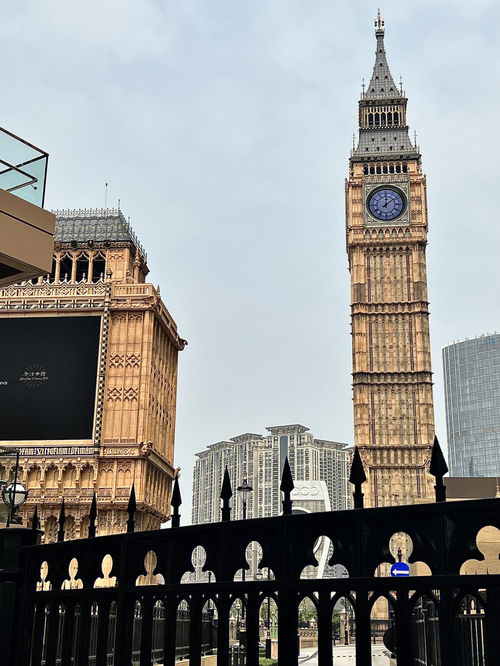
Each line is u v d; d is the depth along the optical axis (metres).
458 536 5.96
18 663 9.57
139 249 81.19
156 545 8.05
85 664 8.55
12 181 22.14
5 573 9.81
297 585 6.72
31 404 65.44
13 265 22.16
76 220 78.75
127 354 67.69
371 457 130.62
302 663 55.28
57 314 67.62
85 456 64.31
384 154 145.38
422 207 142.38
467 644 13.13
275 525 7.03
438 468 6.29
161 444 72.25
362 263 141.00
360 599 6.35
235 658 29.17
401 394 133.75
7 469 16.34
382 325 137.88
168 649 7.61
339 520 6.64
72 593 8.97
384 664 51.19
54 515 63.66
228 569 7.28
